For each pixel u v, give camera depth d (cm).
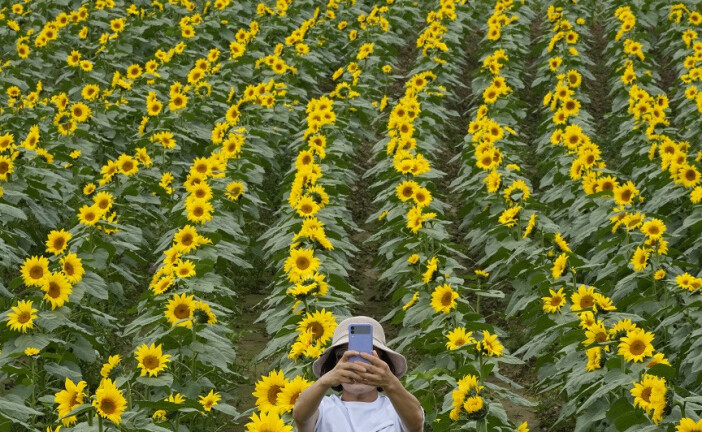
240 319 1007
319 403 398
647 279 822
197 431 724
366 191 1385
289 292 730
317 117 1279
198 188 944
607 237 972
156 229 1150
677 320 735
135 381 643
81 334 752
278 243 946
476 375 656
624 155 1307
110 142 1364
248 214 1208
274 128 1367
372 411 413
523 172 1259
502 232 977
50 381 772
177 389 696
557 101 1438
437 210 1041
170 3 2025
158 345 705
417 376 645
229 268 1082
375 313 1038
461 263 1141
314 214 987
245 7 2106
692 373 699
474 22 2095
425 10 2239
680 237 992
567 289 795
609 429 641
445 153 1497
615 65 1795
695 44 1619
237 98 1491
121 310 977
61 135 1272
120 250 962
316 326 623
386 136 1477
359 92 1544
